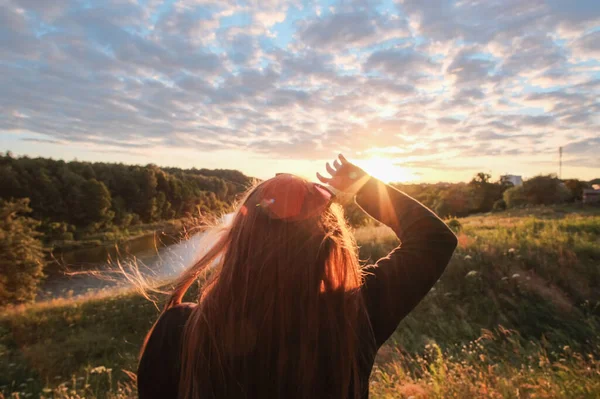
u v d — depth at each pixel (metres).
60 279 25.33
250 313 0.68
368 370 0.78
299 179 0.81
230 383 0.67
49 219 46.19
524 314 6.30
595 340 5.41
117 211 53.44
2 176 50.06
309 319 0.68
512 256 7.94
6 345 7.98
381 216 1.00
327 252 0.73
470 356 4.14
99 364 6.85
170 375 0.74
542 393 2.81
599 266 7.38
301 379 0.67
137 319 8.70
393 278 0.87
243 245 0.72
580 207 37.66
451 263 7.81
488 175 58.06
